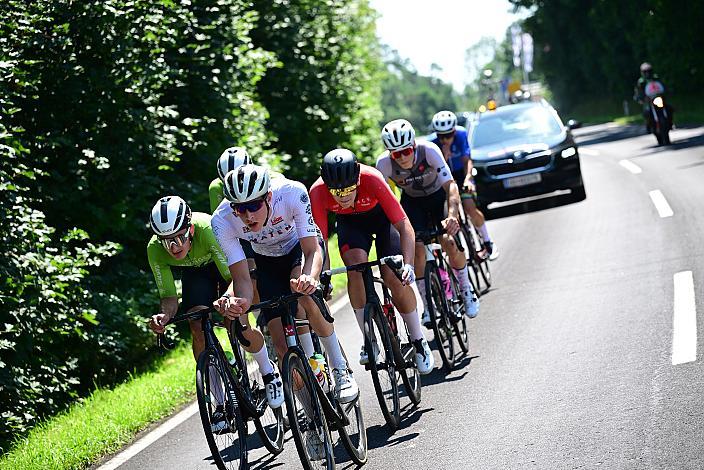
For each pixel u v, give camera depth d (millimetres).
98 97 12422
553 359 7945
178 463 7129
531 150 18484
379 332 7066
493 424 6516
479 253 11688
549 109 20000
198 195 14609
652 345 7746
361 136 26875
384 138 8398
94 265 11914
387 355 7070
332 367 6551
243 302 6145
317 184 7340
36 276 9930
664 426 5793
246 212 6066
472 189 11594
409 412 7273
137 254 13953
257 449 7223
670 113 26516
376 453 6422
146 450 7688
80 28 12055
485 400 7156
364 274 7266
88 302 11289
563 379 7289
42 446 8117
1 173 9930
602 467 5309
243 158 7574
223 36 16078
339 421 6164
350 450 6141
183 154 15266
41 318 10000
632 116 56969
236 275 6570
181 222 6453
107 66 12438
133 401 9172
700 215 13867
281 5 22719
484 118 20188
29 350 9828
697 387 6438
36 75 11273
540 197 21000
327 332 6516
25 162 11391
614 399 6535
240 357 6836
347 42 26250
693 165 20188
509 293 11156
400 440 6598
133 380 10633
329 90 24281
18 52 11062
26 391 9570
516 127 19641
